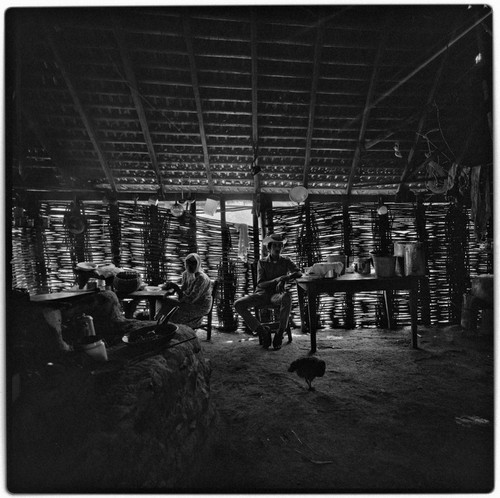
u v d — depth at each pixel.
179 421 2.19
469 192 5.27
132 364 2.17
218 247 6.12
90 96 4.52
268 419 2.98
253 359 4.46
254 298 5.04
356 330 5.85
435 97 4.74
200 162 5.43
